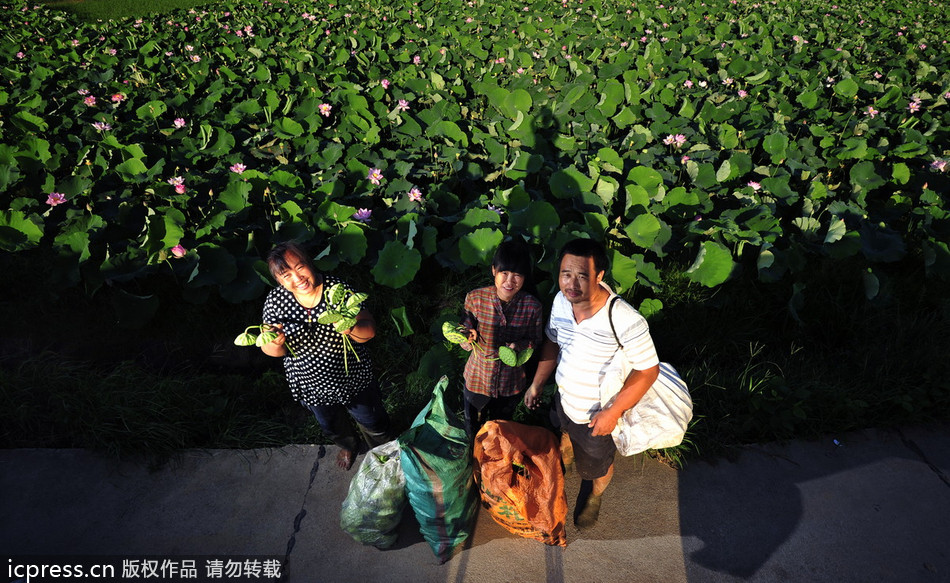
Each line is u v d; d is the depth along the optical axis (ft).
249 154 19.70
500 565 9.36
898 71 27.53
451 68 26.99
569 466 10.84
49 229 16.10
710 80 27.32
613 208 16.48
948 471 10.89
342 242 14.48
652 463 11.01
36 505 10.34
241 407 12.37
